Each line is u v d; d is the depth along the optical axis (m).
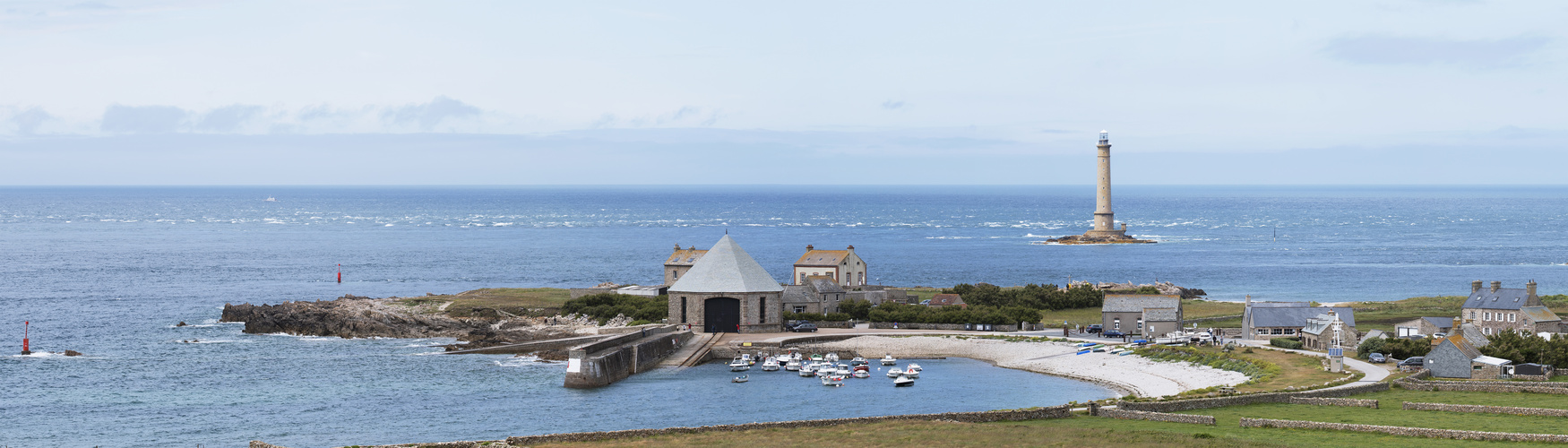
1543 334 148.75
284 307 199.00
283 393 134.88
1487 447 93.31
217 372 149.88
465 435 111.94
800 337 170.12
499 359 159.38
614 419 118.62
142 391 137.25
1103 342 163.38
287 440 110.94
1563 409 103.75
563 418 119.44
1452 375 126.25
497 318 196.12
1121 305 171.75
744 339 170.38
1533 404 109.69
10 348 173.50
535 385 139.00
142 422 120.19
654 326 168.88
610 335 170.25
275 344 175.75
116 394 135.25
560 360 158.50
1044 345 163.00
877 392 133.25
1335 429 100.56
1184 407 111.62
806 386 137.50
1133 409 111.50
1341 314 153.12
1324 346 149.12
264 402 129.62
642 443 100.88
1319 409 110.56
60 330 195.88
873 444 98.50
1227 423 105.00
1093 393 130.12
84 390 138.00
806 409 123.19
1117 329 171.50
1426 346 138.00
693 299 177.75
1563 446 93.38
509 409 124.38
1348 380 123.88
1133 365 145.38
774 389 135.88
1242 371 134.25
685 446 98.88
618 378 143.25
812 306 196.12
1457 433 96.44
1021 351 160.00
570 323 189.25
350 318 187.25
